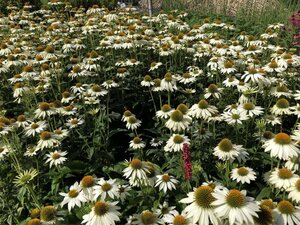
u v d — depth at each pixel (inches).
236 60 62.3
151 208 32.3
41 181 42.4
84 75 59.5
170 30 94.1
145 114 61.6
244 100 46.2
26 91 54.9
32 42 79.3
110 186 31.2
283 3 127.3
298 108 41.8
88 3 139.6
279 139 30.8
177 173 36.4
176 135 38.3
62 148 47.4
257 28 102.6
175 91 62.9
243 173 32.2
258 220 22.0
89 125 51.8
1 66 61.8
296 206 25.3
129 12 109.6
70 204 31.5
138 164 33.0
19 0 133.7
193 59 69.7
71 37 84.7
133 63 65.7
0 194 39.4
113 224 27.0
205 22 90.9
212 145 42.3
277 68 52.3
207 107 40.0
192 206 23.5
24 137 47.5
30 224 28.2
